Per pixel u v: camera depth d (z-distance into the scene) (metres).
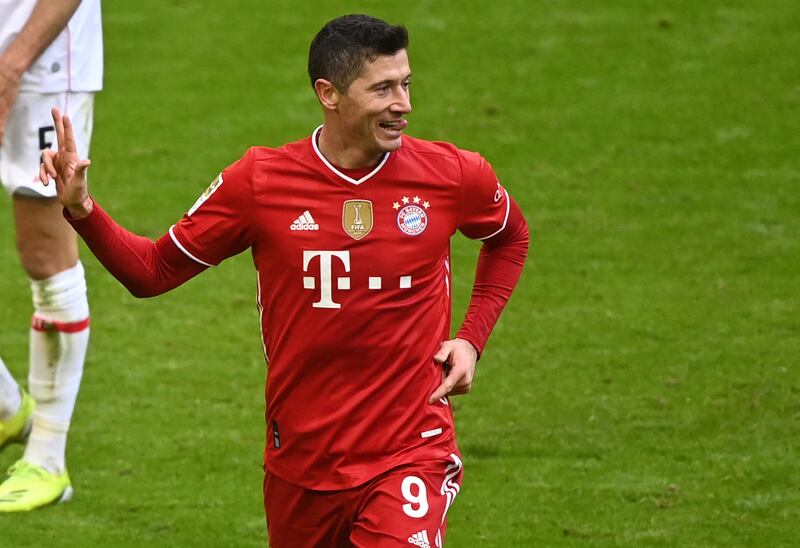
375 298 13.95
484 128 39.31
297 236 13.93
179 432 24.47
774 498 21.31
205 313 30.42
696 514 20.81
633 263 32.09
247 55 44.47
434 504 14.02
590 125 39.47
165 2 48.41
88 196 13.88
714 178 36.38
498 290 15.23
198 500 21.66
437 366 14.48
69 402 21.30
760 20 44.97
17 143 20.36
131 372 27.22
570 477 22.36
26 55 19.53
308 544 14.88
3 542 19.72
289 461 14.51
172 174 37.44
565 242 33.25
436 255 14.22
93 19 20.95
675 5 46.09
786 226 33.72
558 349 27.83
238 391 26.42
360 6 47.06
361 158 13.90
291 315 14.12
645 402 25.25
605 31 44.75
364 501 14.21
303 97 41.81
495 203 14.66
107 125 40.41
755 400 25.12
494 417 24.83
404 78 13.62
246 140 39.31
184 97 42.06
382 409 14.10
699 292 30.44
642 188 36.00
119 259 14.11
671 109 40.19
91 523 20.62
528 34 44.72
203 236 14.19
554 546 19.77
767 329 28.42
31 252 20.59
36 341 21.00
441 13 46.22
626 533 20.17
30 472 21.14
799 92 40.72
